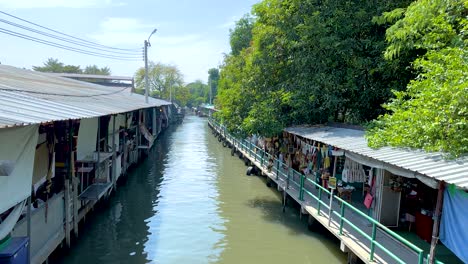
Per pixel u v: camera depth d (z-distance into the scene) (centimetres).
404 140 827
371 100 1438
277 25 1518
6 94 809
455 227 614
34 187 811
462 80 719
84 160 1157
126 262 955
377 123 1073
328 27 1384
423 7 962
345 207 1188
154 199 1563
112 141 1555
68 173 947
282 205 1505
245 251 1040
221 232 1187
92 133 1265
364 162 908
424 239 920
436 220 651
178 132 4703
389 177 995
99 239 1100
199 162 2512
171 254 1012
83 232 1146
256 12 1616
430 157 726
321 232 1187
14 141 596
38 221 775
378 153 827
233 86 2156
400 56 1212
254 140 2423
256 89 1692
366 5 1380
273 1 1545
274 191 1741
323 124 1532
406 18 1009
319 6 1454
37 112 678
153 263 956
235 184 1870
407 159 730
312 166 1453
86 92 1738
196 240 1116
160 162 2483
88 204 1210
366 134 1054
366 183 1209
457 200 611
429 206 971
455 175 588
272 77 1659
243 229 1214
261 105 1534
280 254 1023
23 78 1350
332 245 1085
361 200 1259
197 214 1370
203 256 1005
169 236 1145
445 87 729
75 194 1024
